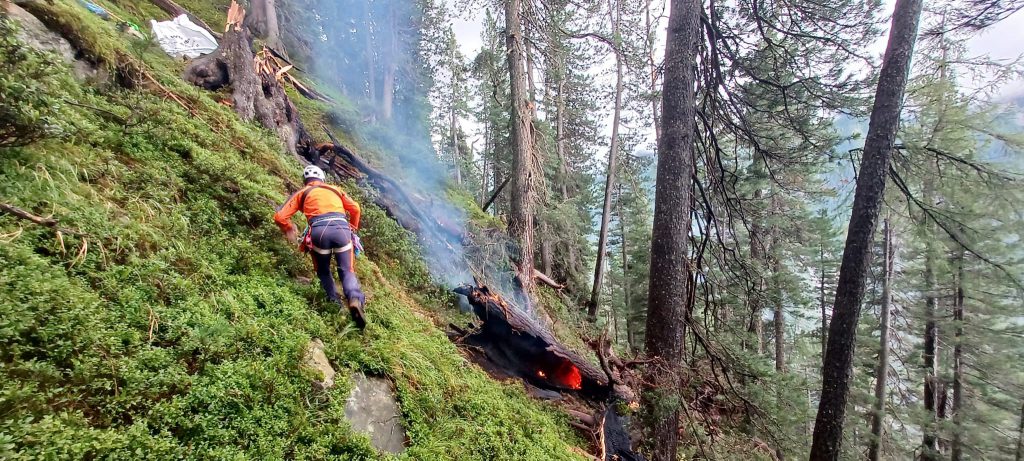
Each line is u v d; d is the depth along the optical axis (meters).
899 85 5.57
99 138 3.24
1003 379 14.23
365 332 3.52
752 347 12.73
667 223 6.02
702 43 6.33
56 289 1.98
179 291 2.57
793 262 15.82
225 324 2.51
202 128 4.64
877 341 15.12
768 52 6.61
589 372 6.24
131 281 2.39
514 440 3.86
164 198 3.20
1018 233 7.47
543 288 12.22
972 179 6.59
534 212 10.42
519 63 9.66
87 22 4.18
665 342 5.99
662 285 6.02
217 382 2.20
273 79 7.21
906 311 14.82
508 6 9.45
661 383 5.77
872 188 5.71
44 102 2.55
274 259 3.54
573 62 13.96
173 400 1.98
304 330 3.00
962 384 14.62
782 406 8.03
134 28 6.24
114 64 4.14
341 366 2.98
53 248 2.21
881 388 13.41
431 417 3.37
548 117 17.47
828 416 5.86
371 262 5.41
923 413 14.04
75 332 1.91
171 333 2.26
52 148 2.77
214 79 6.07
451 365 4.36
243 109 6.12
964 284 12.82
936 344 14.70
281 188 4.96
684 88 5.96
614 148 14.99
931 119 8.24
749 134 6.93
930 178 7.04
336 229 3.48
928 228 7.51
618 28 12.92
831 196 11.12
